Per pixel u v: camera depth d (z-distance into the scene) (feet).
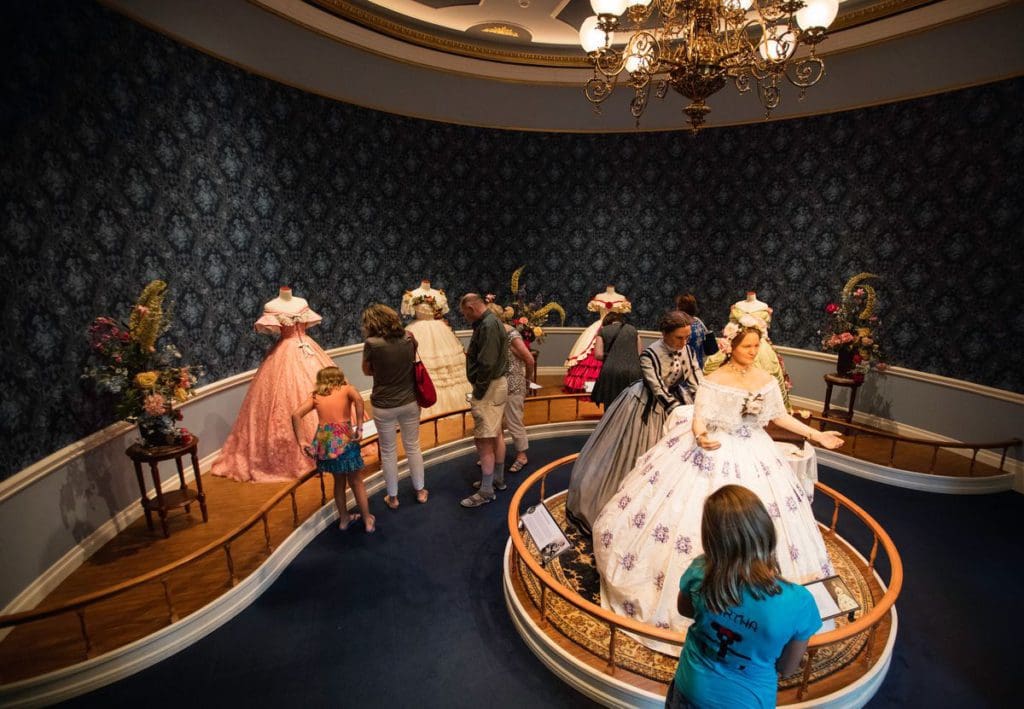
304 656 10.08
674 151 24.73
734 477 9.79
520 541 10.90
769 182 22.80
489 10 19.45
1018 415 16.80
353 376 23.26
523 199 26.16
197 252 15.76
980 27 16.56
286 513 14.11
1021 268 16.52
